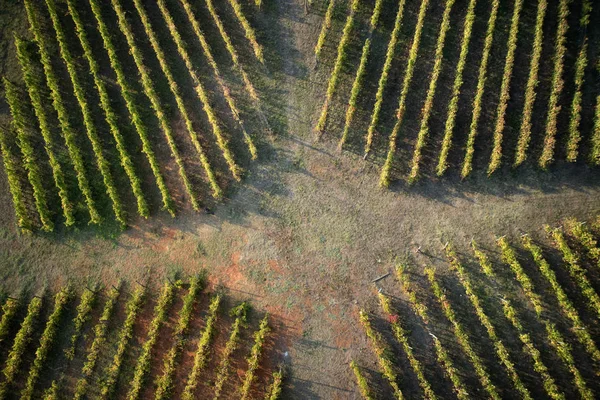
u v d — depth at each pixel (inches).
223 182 983.6
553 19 930.7
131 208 993.5
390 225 940.6
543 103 926.4
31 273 991.6
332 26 1001.5
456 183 940.0
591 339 832.3
